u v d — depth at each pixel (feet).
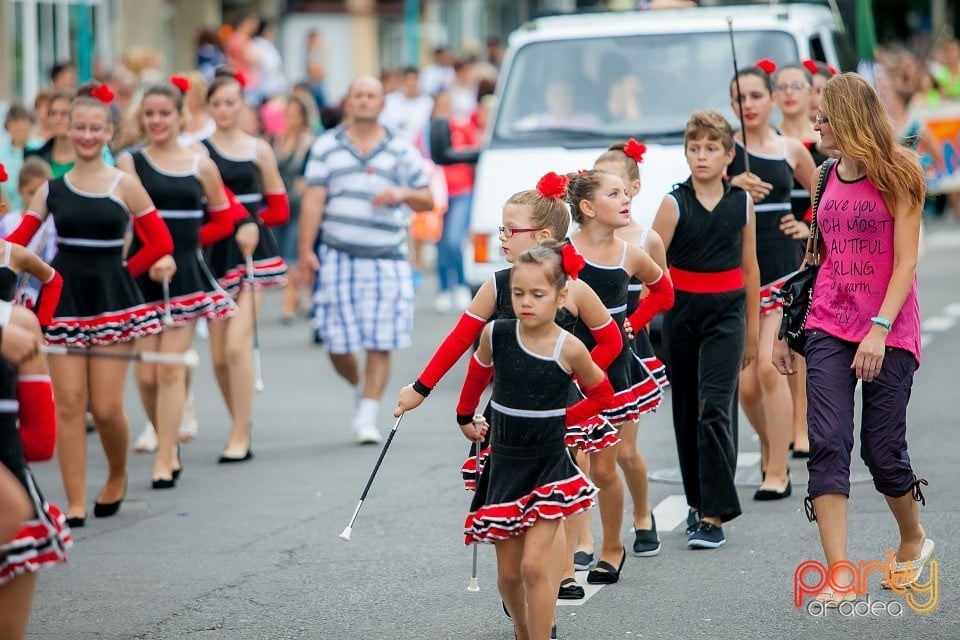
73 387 70.64
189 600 58.49
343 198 90.89
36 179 86.79
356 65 293.84
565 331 47.93
